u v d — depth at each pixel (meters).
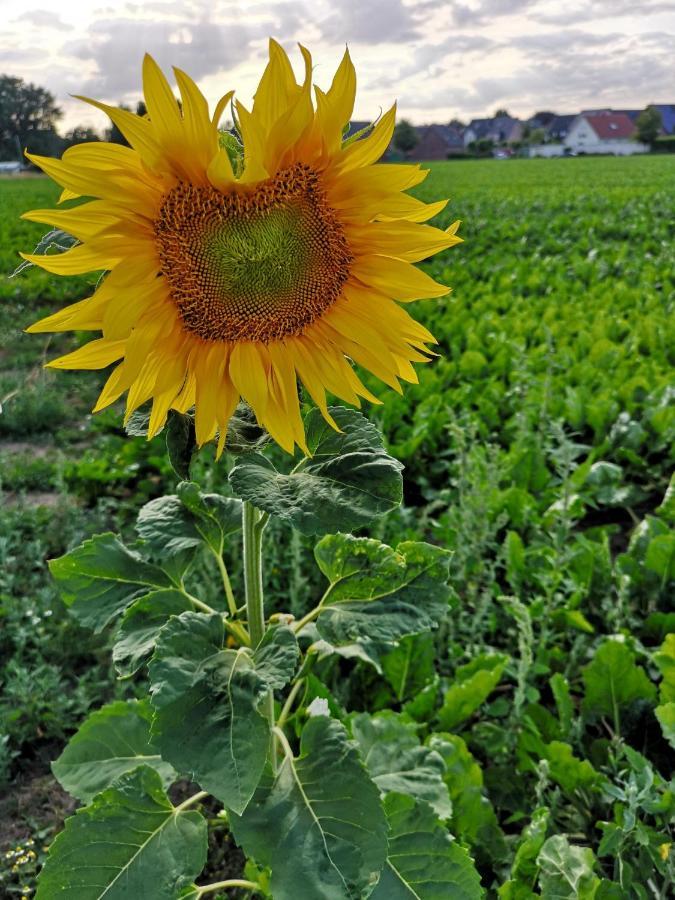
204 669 1.86
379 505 1.82
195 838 2.15
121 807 2.18
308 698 3.21
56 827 3.45
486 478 5.07
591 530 5.28
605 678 3.53
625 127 119.00
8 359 10.55
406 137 107.44
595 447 6.57
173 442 1.88
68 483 6.38
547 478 5.78
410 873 2.33
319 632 2.21
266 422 1.89
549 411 6.80
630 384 7.20
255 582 2.23
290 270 1.82
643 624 4.25
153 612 2.27
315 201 1.80
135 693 4.00
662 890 2.67
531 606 4.10
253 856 1.97
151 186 1.73
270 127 1.70
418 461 6.36
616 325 9.82
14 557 5.19
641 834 2.69
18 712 3.84
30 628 4.52
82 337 10.59
